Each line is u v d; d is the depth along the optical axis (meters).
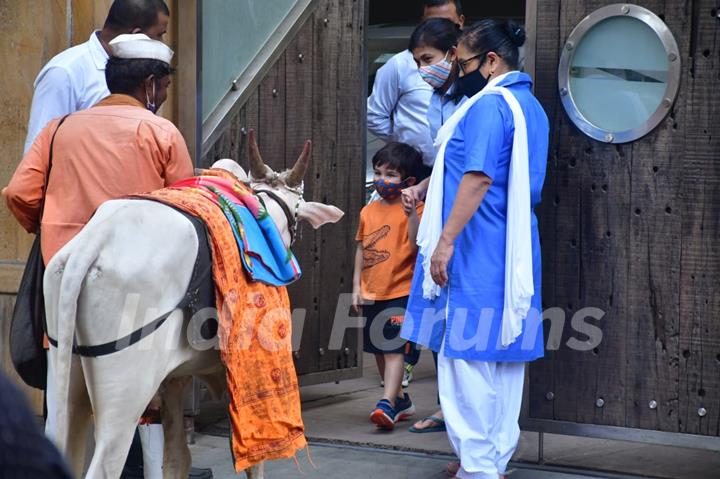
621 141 8.50
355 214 12.51
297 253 11.61
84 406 6.51
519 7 20.58
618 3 8.47
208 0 10.59
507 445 8.18
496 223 7.90
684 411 8.48
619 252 8.60
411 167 10.79
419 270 8.31
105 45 8.27
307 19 11.76
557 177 8.78
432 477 9.00
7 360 10.43
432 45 10.08
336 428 10.92
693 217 8.34
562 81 8.72
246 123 11.11
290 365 7.06
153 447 7.91
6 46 10.33
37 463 1.68
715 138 8.22
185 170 7.27
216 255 6.41
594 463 9.40
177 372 6.84
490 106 7.79
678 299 8.43
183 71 10.32
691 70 8.25
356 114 12.46
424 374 14.08
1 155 10.43
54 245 6.95
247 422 6.61
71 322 5.79
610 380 8.72
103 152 7.01
